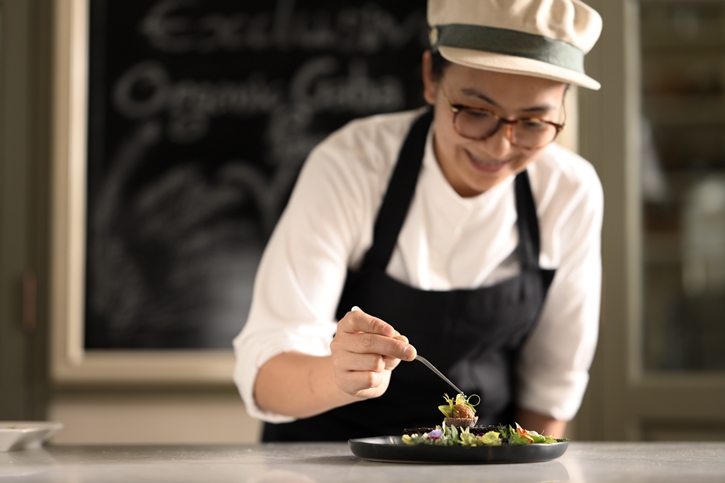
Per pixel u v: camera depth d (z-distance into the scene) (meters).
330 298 1.38
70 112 2.43
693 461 0.98
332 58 2.47
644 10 2.52
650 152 2.53
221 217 2.45
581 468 0.89
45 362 2.41
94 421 2.39
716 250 2.53
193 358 2.39
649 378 2.46
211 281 2.44
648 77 2.53
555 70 1.17
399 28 2.47
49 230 2.42
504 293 1.43
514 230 1.47
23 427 1.22
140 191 2.45
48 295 2.42
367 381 0.98
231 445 1.25
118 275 2.43
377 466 0.90
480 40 1.20
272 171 2.46
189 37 2.48
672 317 2.52
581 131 2.46
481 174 1.27
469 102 1.20
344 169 1.42
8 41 2.45
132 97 2.46
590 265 1.54
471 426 1.03
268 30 2.48
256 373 1.27
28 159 2.44
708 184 2.53
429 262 1.45
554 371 1.59
